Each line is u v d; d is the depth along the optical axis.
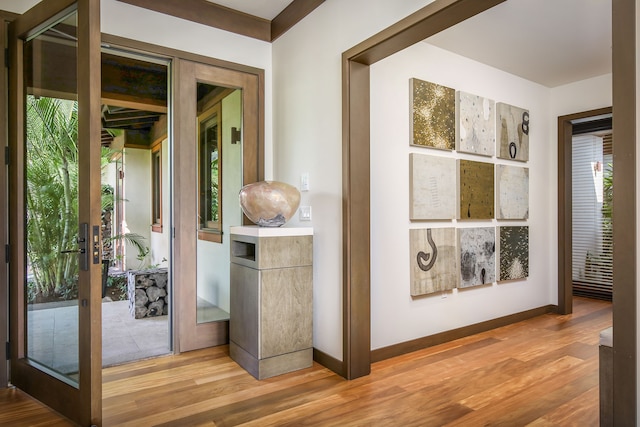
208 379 2.43
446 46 3.25
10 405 2.09
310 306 2.64
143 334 3.34
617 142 1.33
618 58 1.32
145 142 6.75
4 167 2.27
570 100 4.16
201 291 3.04
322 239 2.67
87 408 1.79
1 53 2.28
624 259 1.31
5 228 2.28
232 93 3.15
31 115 2.27
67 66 2.01
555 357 2.86
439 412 2.03
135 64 4.02
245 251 2.82
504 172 3.74
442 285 3.17
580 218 5.29
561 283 4.19
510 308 3.82
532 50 3.32
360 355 2.48
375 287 2.80
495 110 3.71
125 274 5.98
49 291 2.14
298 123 2.93
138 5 2.71
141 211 6.80
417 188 3.02
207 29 2.99
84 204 1.81
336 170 2.54
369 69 2.54
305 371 2.57
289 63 3.04
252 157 3.21
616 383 1.33
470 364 2.71
